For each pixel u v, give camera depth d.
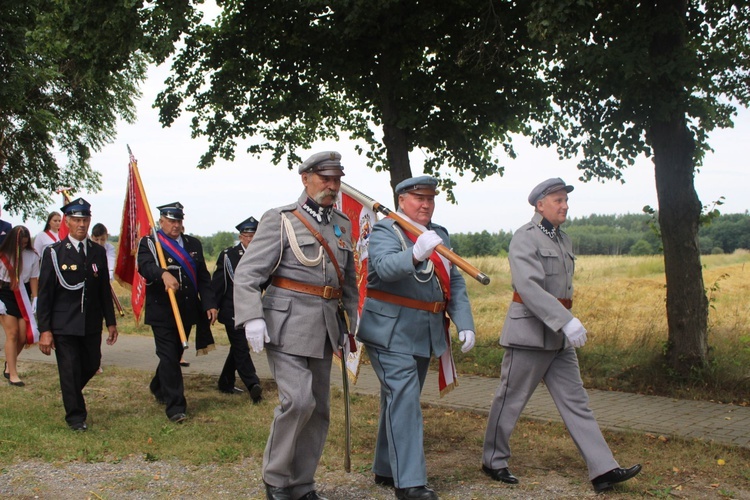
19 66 21.06
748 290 18.73
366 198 5.02
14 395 7.70
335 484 4.96
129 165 7.60
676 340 8.48
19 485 4.83
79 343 6.60
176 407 6.71
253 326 4.27
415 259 4.41
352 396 7.68
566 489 4.84
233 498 4.61
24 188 28.62
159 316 6.89
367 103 11.77
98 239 11.06
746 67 9.15
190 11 10.22
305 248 4.49
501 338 5.07
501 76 10.25
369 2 9.04
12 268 8.31
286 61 11.20
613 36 8.23
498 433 5.00
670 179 8.45
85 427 6.29
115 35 10.05
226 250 7.97
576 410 4.93
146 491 4.74
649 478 5.05
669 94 7.91
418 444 4.59
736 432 6.27
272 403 7.43
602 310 14.92
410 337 4.76
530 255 4.91
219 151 12.03
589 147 9.17
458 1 9.80
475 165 11.84
